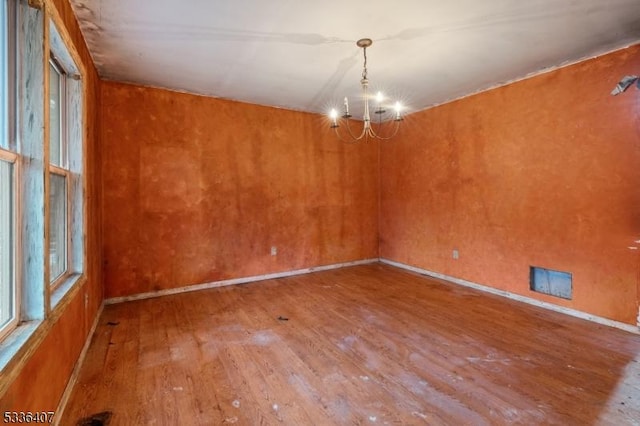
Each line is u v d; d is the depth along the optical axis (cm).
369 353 259
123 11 233
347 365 241
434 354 256
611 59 302
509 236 390
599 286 314
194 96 421
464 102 438
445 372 231
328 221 540
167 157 405
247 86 395
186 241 420
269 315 340
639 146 286
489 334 292
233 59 318
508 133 388
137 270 390
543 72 352
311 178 520
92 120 303
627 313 296
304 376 227
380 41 282
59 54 216
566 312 339
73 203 246
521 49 299
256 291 422
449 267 468
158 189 400
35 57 157
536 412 188
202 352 261
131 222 386
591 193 318
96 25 251
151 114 395
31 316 155
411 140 525
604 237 310
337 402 198
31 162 156
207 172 432
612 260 305
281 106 481
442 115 470
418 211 516
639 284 289
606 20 252
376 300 386
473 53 307
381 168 590
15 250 150
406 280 473
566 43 288
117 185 377
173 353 259
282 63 327
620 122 297
